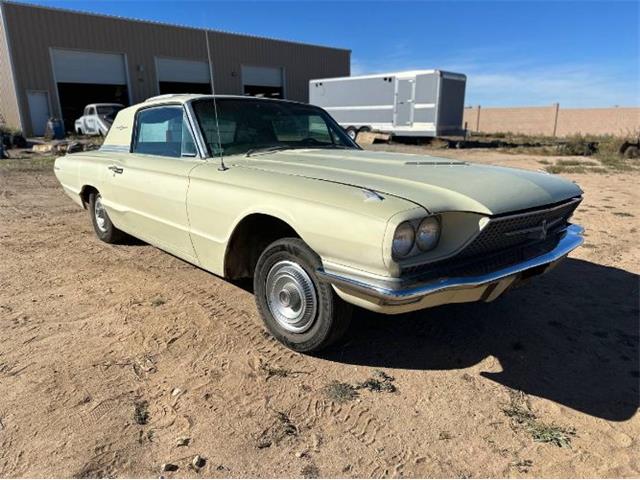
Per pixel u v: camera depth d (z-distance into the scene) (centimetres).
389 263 248
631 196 896
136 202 445
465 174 320
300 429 252
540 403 276
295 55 3612
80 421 253
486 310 394
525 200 290
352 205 266
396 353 328
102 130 2327
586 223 679
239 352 324
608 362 319
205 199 355
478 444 243
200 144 386
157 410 263
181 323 363
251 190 322
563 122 3462
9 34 2417
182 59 3072
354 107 2439
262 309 340
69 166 580
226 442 241
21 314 375
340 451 237
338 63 3906
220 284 442
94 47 2716
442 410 269
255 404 271
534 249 306
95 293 420
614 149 1795
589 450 239
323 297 295
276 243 316
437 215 263
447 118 2145
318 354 323
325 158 373
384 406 271
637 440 246
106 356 316
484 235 274
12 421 252
